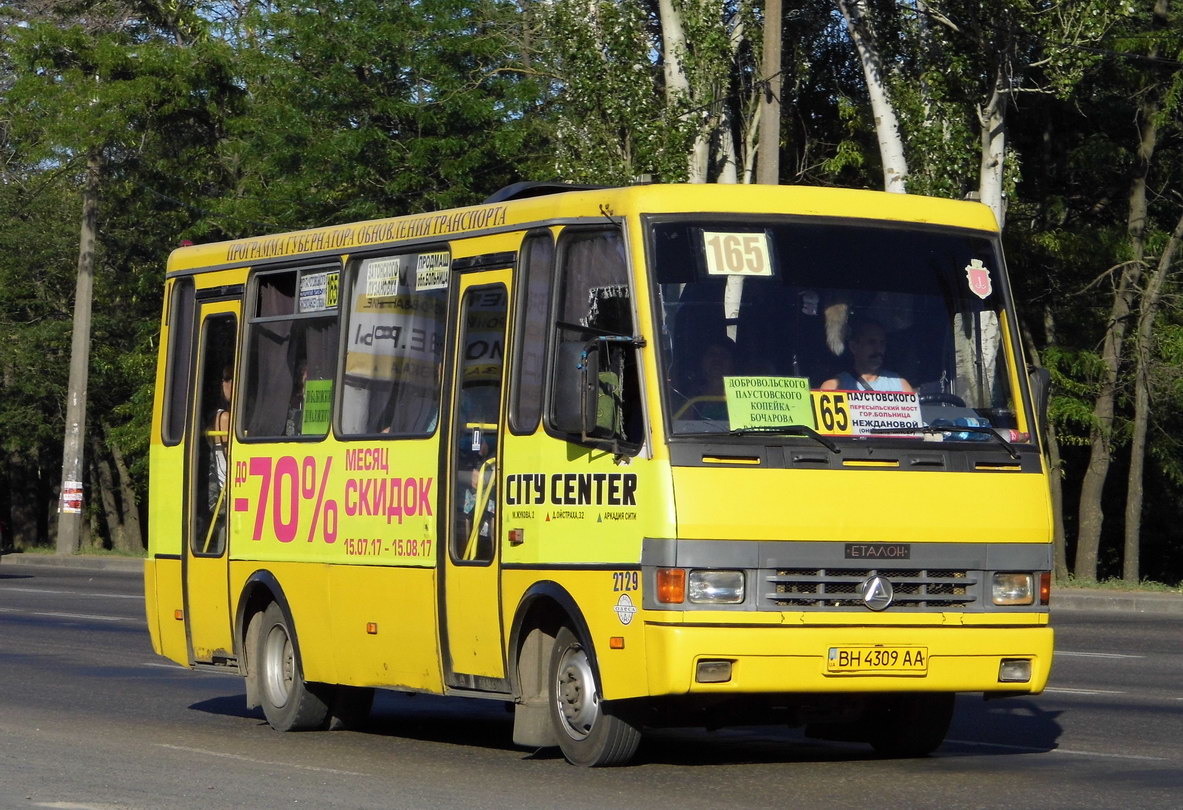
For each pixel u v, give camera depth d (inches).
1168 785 388.8
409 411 462.3
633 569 378.9
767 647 372.2
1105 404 1289.4
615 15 1192.2
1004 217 1110.4
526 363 421.1
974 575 391.9
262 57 1632.6
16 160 1979.6
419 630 450.6
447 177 1433.3
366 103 1471.5
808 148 1375.5
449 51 1450.5
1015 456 399.9
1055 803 361.7
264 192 1603.1
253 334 537.3
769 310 394.0
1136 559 1273.4
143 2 1803.6
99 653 777.6
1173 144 1400.1
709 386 383.9
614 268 398.0
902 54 1125.7
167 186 1758.1
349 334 492.4
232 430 538.3
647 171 1185.4
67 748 466.6
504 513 420.8
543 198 424.5
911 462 389.4
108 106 1651.1
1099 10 1041.5
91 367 1934.1
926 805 358.9
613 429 383.9
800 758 441.1
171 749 467.8
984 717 530.9
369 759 445.7
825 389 390.9
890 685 381.7
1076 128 1389.0
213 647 545.0
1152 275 1279.5
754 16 1243.8
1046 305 1354.6
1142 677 644.7
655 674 372.8
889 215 411.8
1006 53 1066.1
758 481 377.7
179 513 562.6
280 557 509.7
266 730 519.8
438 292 457.1
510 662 417.4
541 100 1519.4
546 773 411.2
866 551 382.0
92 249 1726.1
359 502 477.1
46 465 2277.3
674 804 361.4
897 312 403.9
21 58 1696.6
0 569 1603.1
